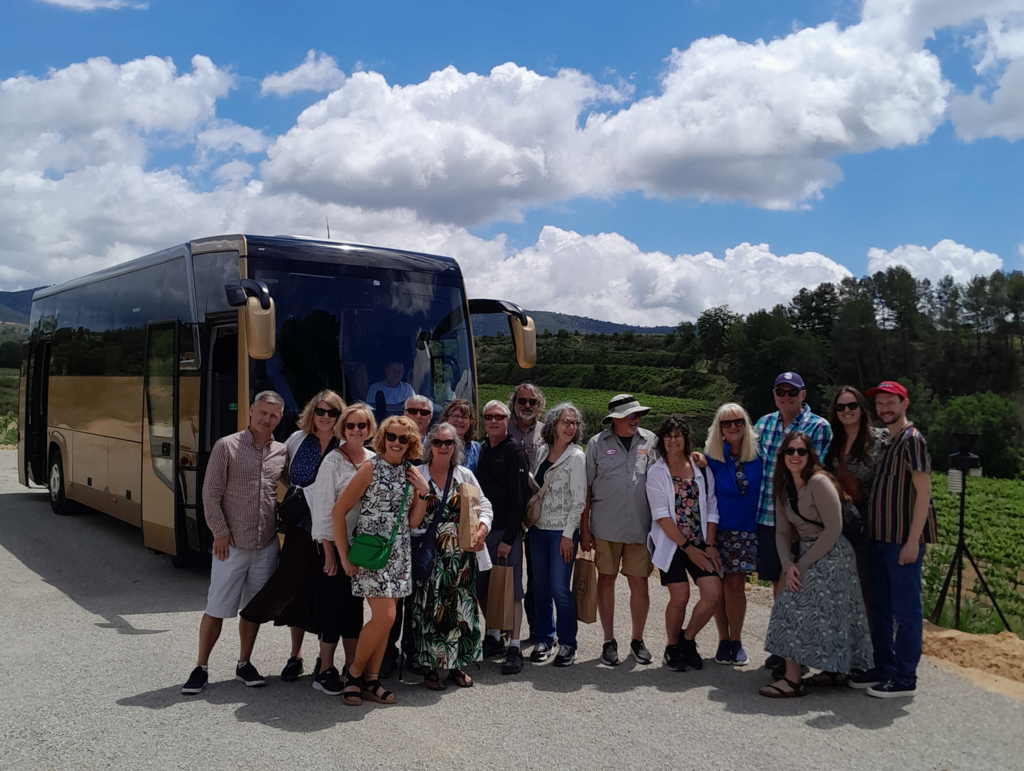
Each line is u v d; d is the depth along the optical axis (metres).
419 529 5.75
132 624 7.52
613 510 6.52
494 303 9.91
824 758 4.67
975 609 8.68
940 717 5.33
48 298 15.12
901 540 5.73
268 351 7.30
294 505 5.59
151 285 10.51
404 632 6.14
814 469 5.77
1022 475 71.62
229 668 6.26
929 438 74.88
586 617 6.50
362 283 9.09
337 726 5.07
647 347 145.50
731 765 4.56
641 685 5.99
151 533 10.02
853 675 6.02
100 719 5.12
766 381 96.19
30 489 17.62
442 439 5.87
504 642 6.82
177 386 9.38
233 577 5.74
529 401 7.15
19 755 4.56
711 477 6.46
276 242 8.80
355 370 8.82
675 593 6.36
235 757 4.57
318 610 5.62
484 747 4.78
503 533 6.37
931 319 92.19
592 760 4.61
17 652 6.59
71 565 10.13
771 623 5.82
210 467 5.75
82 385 12.89
